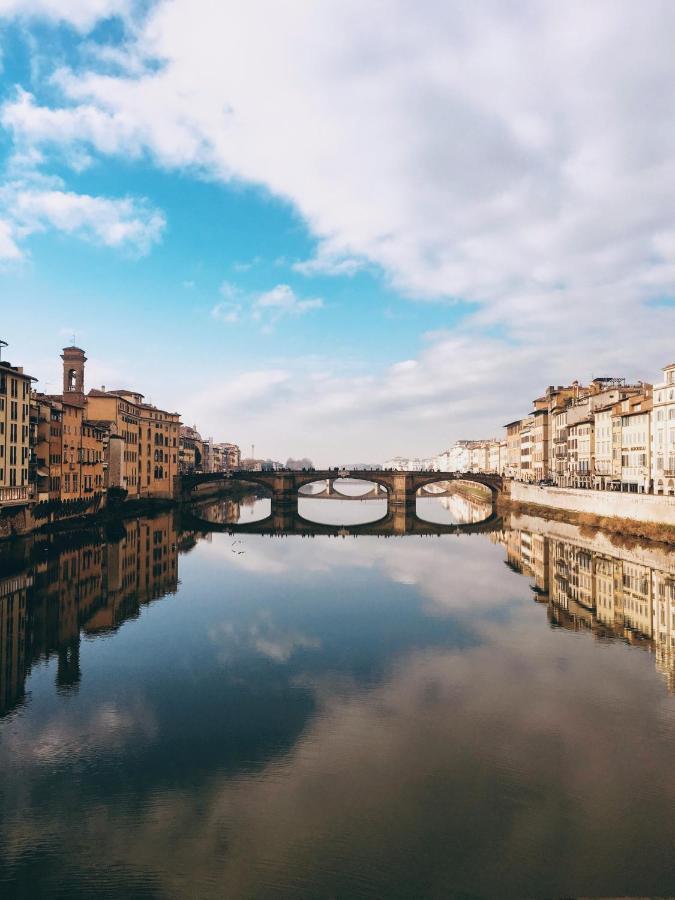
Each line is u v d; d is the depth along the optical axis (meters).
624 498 76.75
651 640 36.41
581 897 14.90
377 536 89.94
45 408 81.56
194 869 16.16
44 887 15.50
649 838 17.25
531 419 148.25
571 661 32.53
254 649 34.91
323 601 47.12
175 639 36.75
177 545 76.12
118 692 28.41
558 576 56.69
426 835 17.45
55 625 39.38
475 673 30.80
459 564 64.25
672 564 57.81
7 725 24.89
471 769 21.11
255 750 22.59
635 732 23.98
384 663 32.38
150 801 19.33
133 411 123.00
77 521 90.38
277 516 123.19
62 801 19.34
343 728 24.44
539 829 17.67
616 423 92.19
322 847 16.94
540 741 23.23
